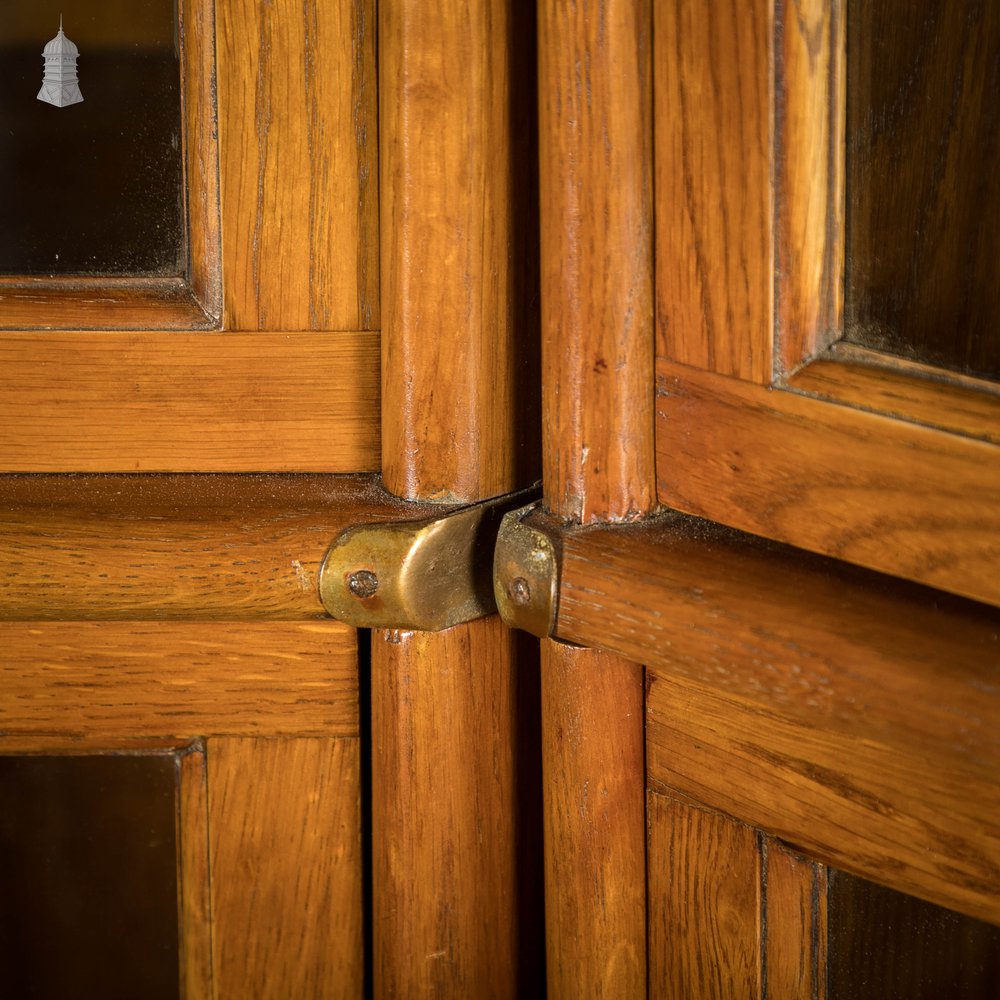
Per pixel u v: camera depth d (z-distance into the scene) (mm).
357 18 638
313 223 659
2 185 667
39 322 675
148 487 672
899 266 487
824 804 517
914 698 458
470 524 642
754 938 569
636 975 627
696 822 588
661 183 555
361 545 625
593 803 606
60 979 722
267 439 681
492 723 682
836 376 503
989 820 447
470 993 688
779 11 496
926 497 474
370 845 704
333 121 648
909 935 515
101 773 697
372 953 712
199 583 645
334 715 679
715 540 552
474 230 625
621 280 568
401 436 644
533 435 690
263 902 704
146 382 679
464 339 633
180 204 662
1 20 651
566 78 563
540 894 746
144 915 710
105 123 657
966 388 467
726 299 536
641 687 603
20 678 684
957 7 454
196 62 647
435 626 635
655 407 577
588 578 571
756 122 509
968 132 457
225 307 670
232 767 691
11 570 652
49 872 710
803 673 491
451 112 613
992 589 456
